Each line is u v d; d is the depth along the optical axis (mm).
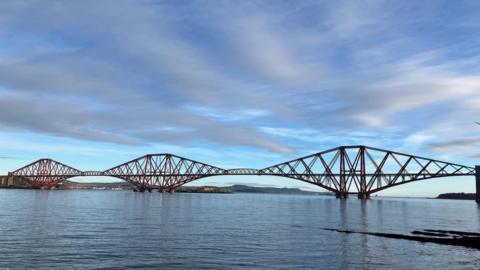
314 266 35594
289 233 57500
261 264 35750
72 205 119875
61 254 38000
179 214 92375
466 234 58469
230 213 100875
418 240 50688
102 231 55312
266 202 198750
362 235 55531
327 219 85812
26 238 46844
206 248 43000
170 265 34719
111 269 32906
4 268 32344
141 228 60188
